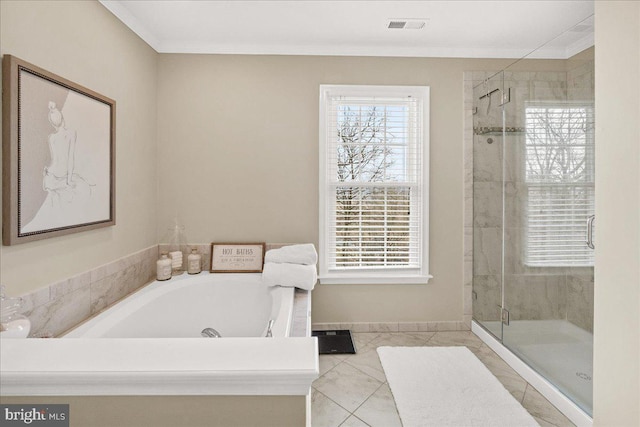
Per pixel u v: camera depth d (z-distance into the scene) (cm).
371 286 290
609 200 150
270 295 238
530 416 181
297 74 279
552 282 211
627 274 142
